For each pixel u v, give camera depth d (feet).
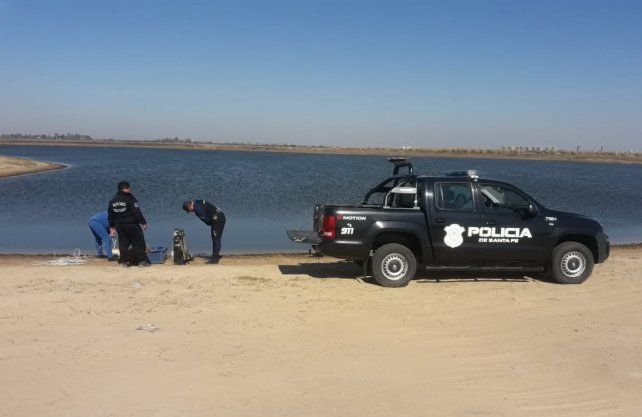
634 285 31.45
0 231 62.54
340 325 23.30
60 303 26.09
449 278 33.19
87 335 21.66
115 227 37.63
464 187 31.68
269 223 71.10
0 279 31.63
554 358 19.88
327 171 218.18
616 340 21.85
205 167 235.40
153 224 67.82
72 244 54.24
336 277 33.37
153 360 19.21
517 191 32.24
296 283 31.32
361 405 15.99
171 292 28.60
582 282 31.91
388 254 30.55
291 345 20.83
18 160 211.00
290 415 15.33
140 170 201.57
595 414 15.64
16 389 16.83
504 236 31.24
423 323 23.76
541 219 31.73
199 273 34.12
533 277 33.78
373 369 18.65
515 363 19.38
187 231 62.95
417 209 31.30
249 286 30.30
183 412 15.44
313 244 31.60
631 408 16.01
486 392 16.99
